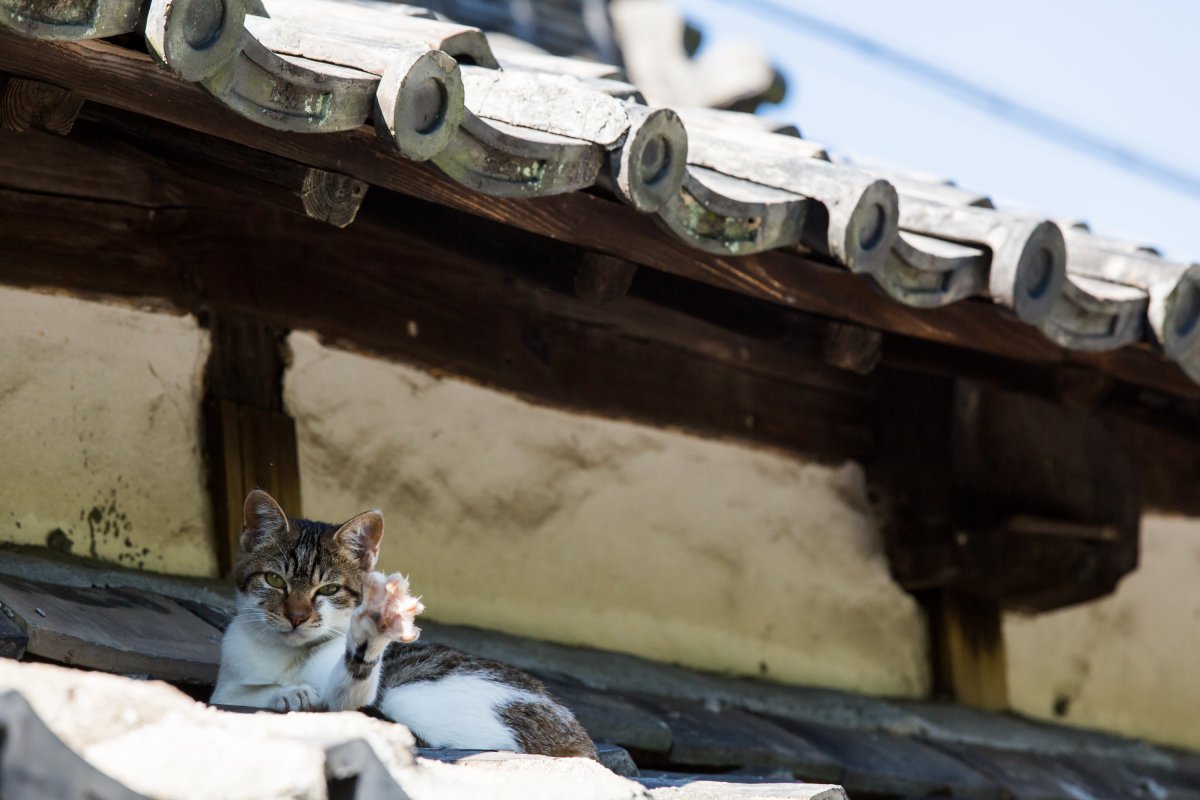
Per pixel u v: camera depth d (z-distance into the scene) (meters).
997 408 8.03
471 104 4.90
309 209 4.79
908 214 5.87
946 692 8.47
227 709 4.33
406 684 4.90
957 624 8.55
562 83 4.83
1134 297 6.11
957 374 7.37
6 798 2.84
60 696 3.23
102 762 3.13
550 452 7.11
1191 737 9.66
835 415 8.17
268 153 4.79
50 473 5.48
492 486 6.87
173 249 5.94
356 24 5.92
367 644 4.32
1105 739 9.00
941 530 8.00
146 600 5.27
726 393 7.77
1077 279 6.22
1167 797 8.22
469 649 6.27
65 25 3.46
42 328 5.54
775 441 7.95
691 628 7.55
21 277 5.49
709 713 6.66
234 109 3.84
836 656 8.11
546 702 5.07
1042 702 9.05
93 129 5.30
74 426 5.58
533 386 7.04
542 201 5.12
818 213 5.23
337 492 6.31
